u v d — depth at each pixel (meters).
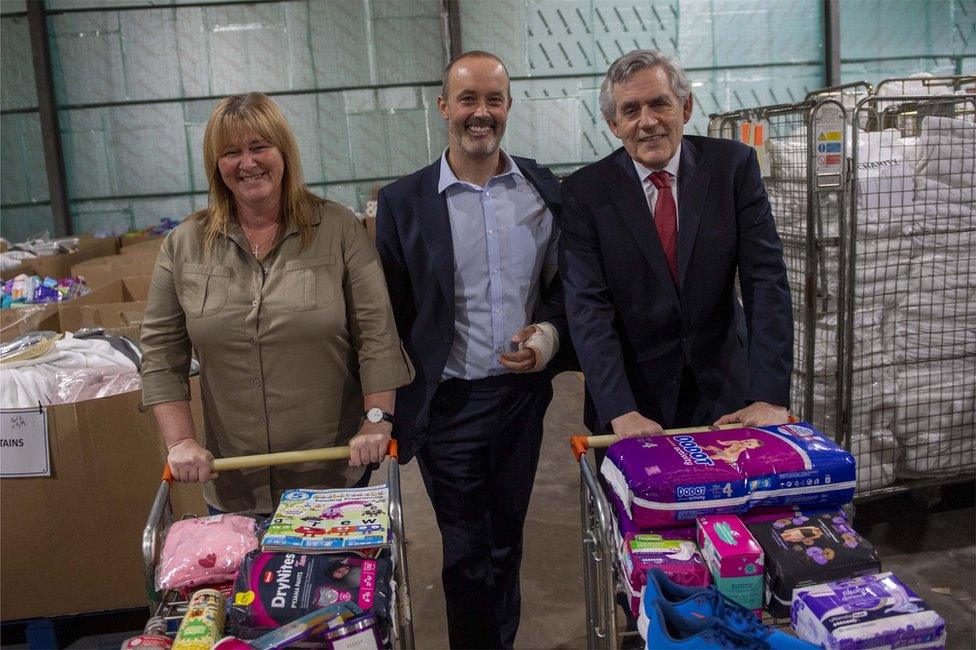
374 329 1.79
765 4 7.01
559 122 7.05
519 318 2.08
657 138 1.81
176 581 1.50
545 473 3.83
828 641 1.28
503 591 2.21
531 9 6.89
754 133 3.15
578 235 1.96
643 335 1.97
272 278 1.75
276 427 1.79
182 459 1.66
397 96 7.06
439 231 2.02
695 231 1.89
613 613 1.54
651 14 6.96
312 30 6.90
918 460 2.94
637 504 1.50
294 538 1.47
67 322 3.43
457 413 2.09
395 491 1.56
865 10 7.09
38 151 6.97
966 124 2.77
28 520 2.38
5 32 6.75
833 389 2.89
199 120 6.98
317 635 1.28
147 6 6.77
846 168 2.72
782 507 1.54
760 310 1.87
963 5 7.15
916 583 2.69
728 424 1.78
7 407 2.32
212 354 1.77
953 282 2.85
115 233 6.99
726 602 1.32
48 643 2.48
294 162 1.74
